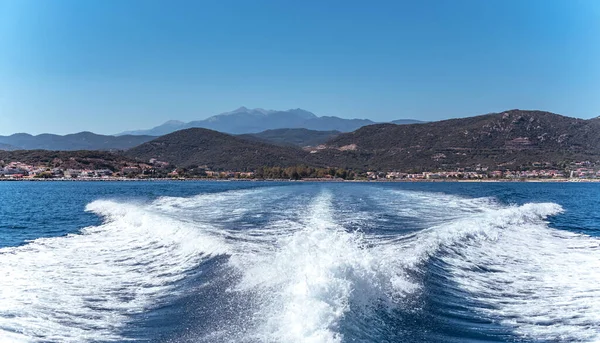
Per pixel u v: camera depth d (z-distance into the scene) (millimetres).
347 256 9414
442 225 17141
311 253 9781
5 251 14055
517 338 7004
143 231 17250
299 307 6723
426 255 11594
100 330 7164
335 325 6219
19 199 42594
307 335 5922
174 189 56875
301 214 21391
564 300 8945
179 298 8508
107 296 8969
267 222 18219
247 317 6949
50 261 12414
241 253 11461
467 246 13781
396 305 7820
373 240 13820
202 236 14078
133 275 10648
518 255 13180
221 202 29562
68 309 8203
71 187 73625
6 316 7840
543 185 91312
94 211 27922
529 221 21297
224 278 9438
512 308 8383
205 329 6734
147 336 6820
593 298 9070
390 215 20953
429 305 8078
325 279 7535
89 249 14227
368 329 6516
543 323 7656
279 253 10633
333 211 22750
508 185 87625
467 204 28438
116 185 82125
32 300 8758
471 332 7137
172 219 18844
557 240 16172
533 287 9852
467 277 10352
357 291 7719
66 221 23359
